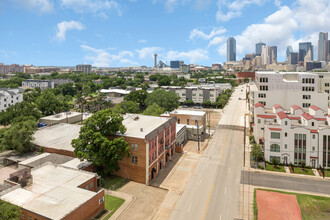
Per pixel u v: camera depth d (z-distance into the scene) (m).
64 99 149.00
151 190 47.00
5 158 56.03
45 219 30.70
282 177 52.50
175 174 54.34
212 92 145.00
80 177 42.56
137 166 50.12
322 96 82.62
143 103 129.50
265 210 39.75
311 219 37.53
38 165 50.16
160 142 56.50
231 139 81.75
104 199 40.91
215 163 60.75
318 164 57.00
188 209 40.44
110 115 51.00
